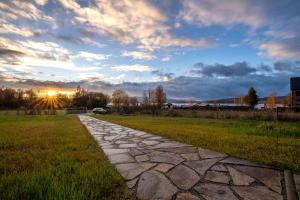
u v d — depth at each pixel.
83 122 14.70
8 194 2.63
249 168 3.60
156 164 3.90
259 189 2.81
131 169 3.65
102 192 2.77
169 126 10.28
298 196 2.60
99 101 58.06
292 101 31.62
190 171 3.50
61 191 2.63
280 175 3.27
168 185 2.98
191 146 5.38
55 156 4.43
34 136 7.27
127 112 29.92
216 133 7.50
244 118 16.66
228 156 4.36
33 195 2.64
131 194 2.73
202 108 27.58
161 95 34.28
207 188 2.87
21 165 3.85
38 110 30.52
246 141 5.85
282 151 4.68
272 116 15.58
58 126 11.22
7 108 50.78
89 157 4.37
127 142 6.21
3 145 5.61
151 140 6.48
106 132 8.70
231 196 2.64
